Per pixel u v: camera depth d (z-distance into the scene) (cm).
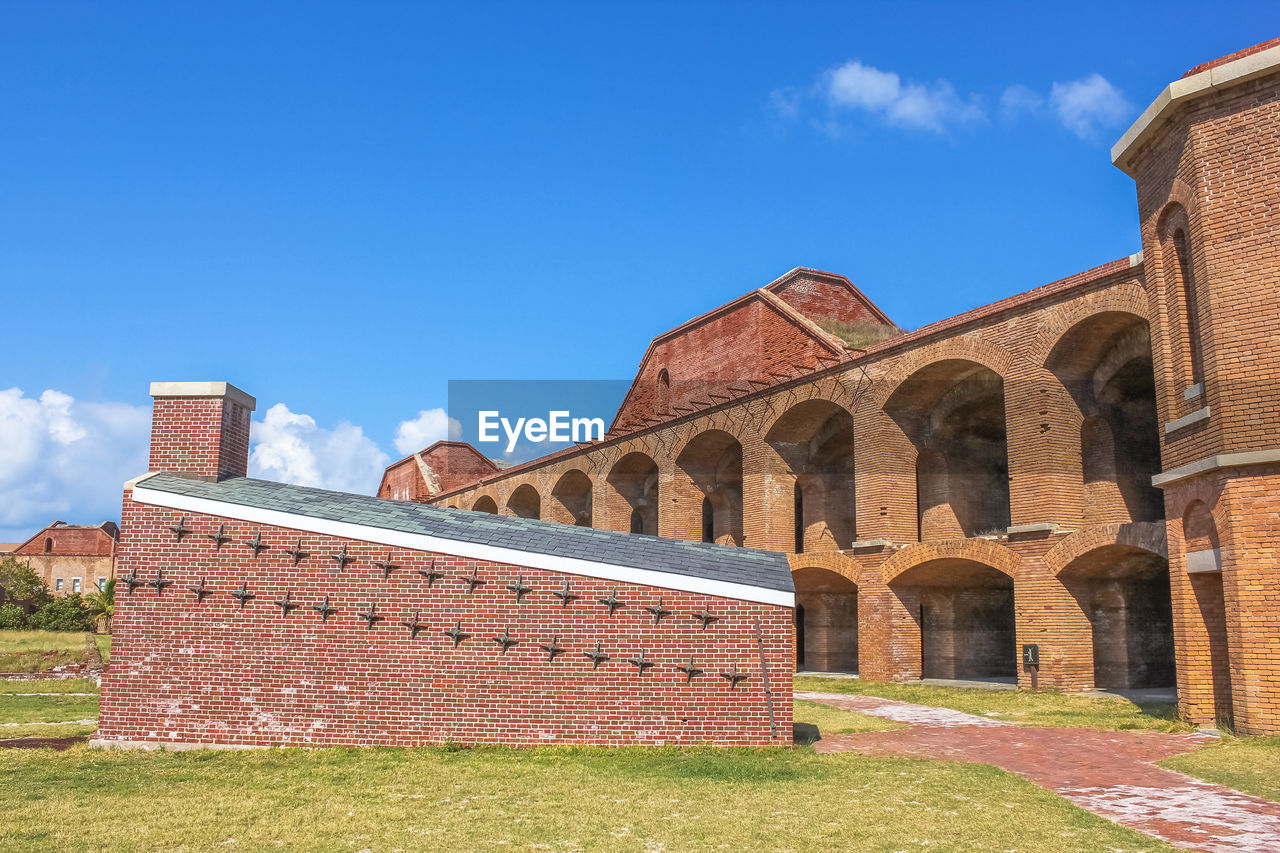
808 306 3672
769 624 1253
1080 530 1988
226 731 1272
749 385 3125
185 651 1296
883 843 809
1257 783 1056
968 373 2403
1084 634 2069
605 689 1241
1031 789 1027
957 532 2603
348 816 902
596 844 811
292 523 1311
